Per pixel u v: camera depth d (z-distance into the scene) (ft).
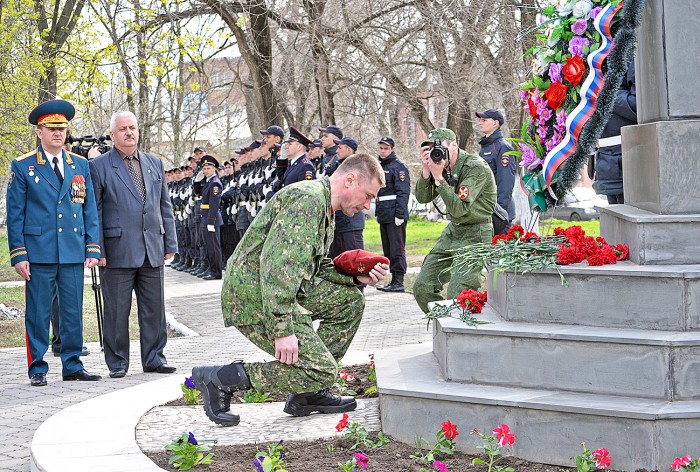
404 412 15.83
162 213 27.66
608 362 14.90
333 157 48.16
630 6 16.84
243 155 58.80
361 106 86.38
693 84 16.56
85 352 31.17
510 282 16.22
